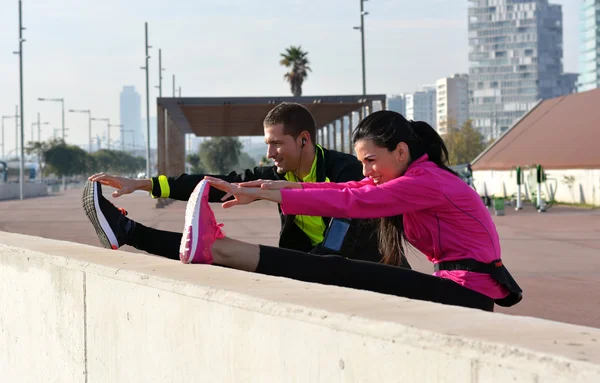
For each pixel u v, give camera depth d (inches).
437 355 61.5
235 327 85.3
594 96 1359.5
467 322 66.2
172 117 1465.3
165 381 99.0
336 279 115.0
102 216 142.6
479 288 118.0
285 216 156.2
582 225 735.1
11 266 147.0
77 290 121.9
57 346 129.6
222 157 4436.5
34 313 137.7
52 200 1780.3
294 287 88.0
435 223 119.2
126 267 109.9
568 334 61.0
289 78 2554.1
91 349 118.2
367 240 145.3
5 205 1423.5
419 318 68.2
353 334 69.6
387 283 114.4
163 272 103.4
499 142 1542.8
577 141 1243.2
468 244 118.1
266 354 80.4
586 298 292.2
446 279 116.7
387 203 114.5
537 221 802.8
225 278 96.3
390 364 65.8
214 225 115.3
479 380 58.2
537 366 54.2
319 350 73.4
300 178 159.9
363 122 123.4
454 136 3841.0
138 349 105.0
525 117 1556.3
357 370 69.3
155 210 1109.1
